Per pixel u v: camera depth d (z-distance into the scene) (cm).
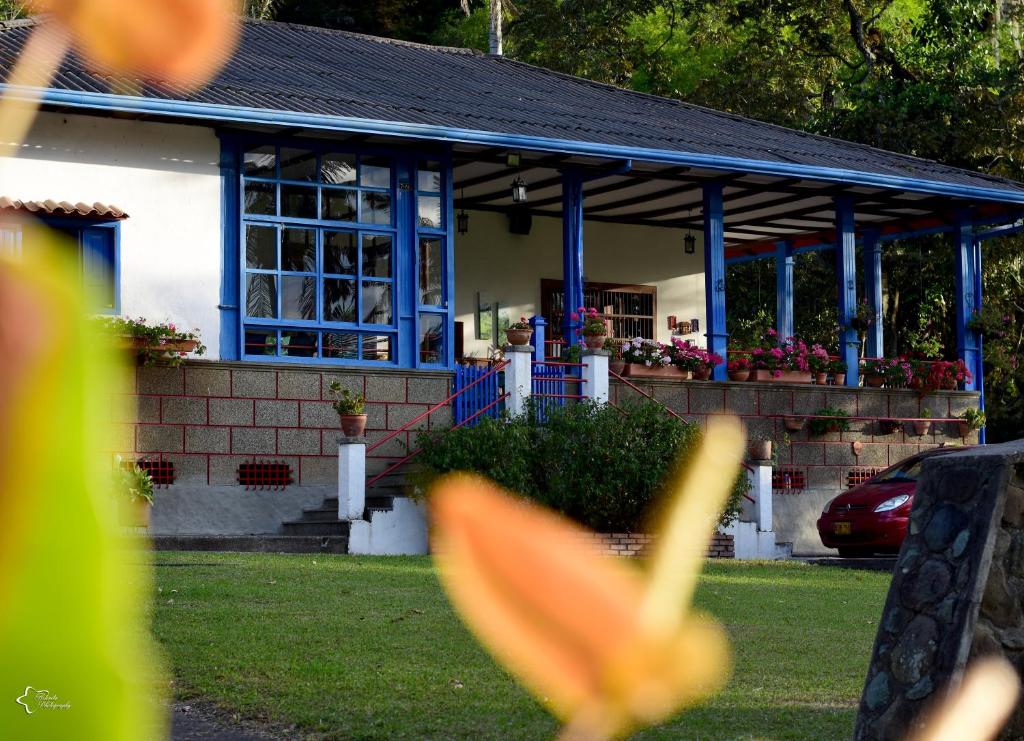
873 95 2753
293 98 1574
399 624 822
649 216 2277
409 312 1673
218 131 1558
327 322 1619
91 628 25
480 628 31
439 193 1708
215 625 792
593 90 2255
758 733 525
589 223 2283
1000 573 450
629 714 31
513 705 583
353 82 1792
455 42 3844
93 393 25
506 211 2211
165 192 1529
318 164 1627
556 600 31
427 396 1664
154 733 27
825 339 2911
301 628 795
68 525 25
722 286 1900
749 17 3225
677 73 3578
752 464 1641
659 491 1434
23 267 25
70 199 1475
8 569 25
